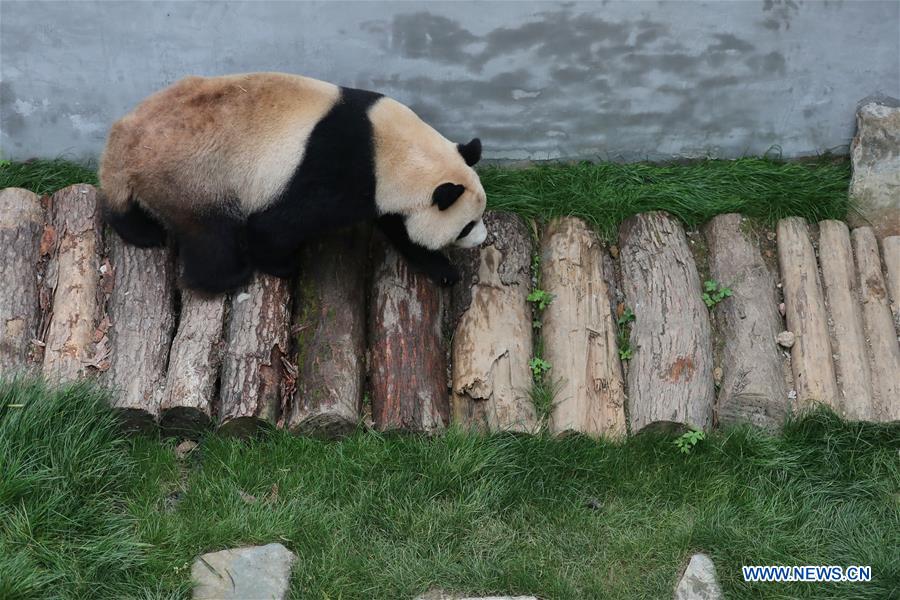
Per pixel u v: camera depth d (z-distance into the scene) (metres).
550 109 11.80
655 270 10.73
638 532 8.98
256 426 9.45
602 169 11.91
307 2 10.83
